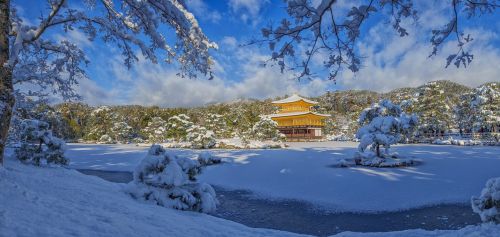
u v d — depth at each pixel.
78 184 7.47
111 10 7.31
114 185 9.21
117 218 4.34
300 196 11.38
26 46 7.95
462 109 39.16
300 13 2.68
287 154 25.23
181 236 4.24
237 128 51.06
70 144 49.50
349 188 12.12
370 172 15.20
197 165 8.44
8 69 5.57
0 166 5.49
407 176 13.88
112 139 55.25
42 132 10.34
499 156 20.25
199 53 6.17
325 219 8.66
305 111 56.25
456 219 8.20
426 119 39.16
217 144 36.62
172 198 7.32
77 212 4.15
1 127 5.47
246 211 9.62
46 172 8.69
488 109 35.44
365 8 2.72
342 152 25.75
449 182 12.41
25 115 11.53
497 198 4.89
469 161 18.05
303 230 7.76
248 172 16.78
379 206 9.70
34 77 9.06
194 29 5.81
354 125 54.38
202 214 7.20
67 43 8.98
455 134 43.06
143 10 6.00
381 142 17.81
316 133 56.25
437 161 18.48
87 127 58.41
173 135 44.97
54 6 6.88
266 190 12.55
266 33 2.83
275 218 8.84
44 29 6.95
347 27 2.88
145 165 7.53
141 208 5.96
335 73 3.17
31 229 3.09
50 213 3.81
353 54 3.03
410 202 9.95
